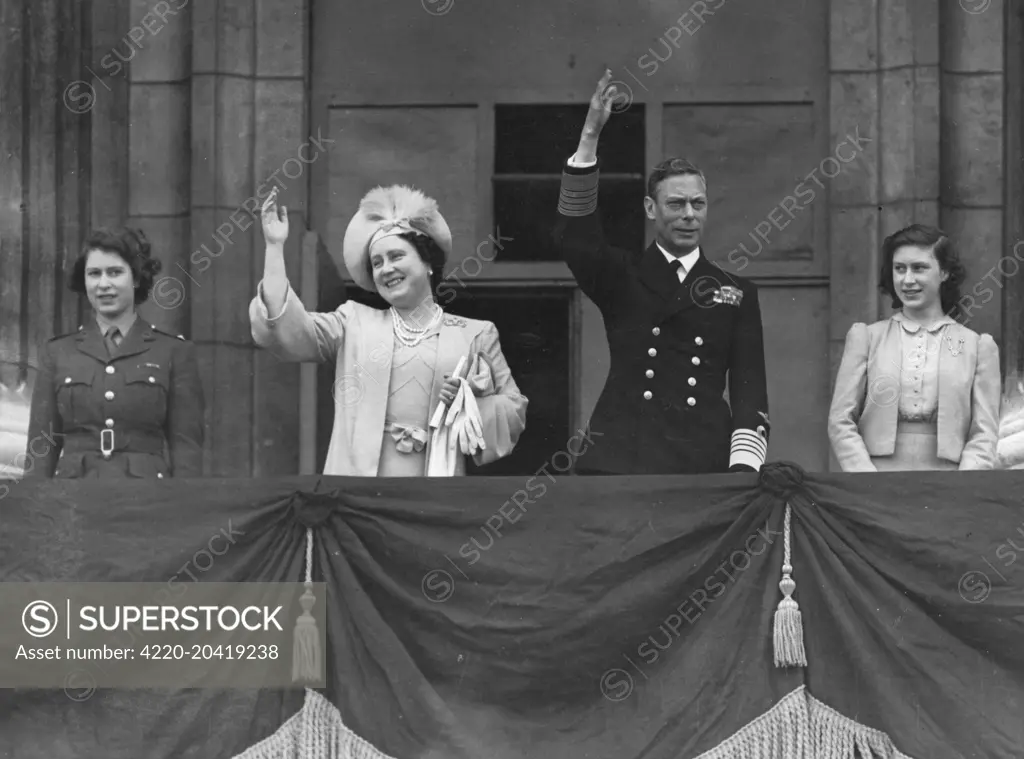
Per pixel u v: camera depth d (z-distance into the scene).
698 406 12.58
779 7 15.91
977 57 15.49
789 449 15.44
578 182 12.58
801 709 11.66
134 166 15.42
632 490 11.92
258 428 15.11
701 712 11.70
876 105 15.62
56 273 15.01
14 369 14.81
